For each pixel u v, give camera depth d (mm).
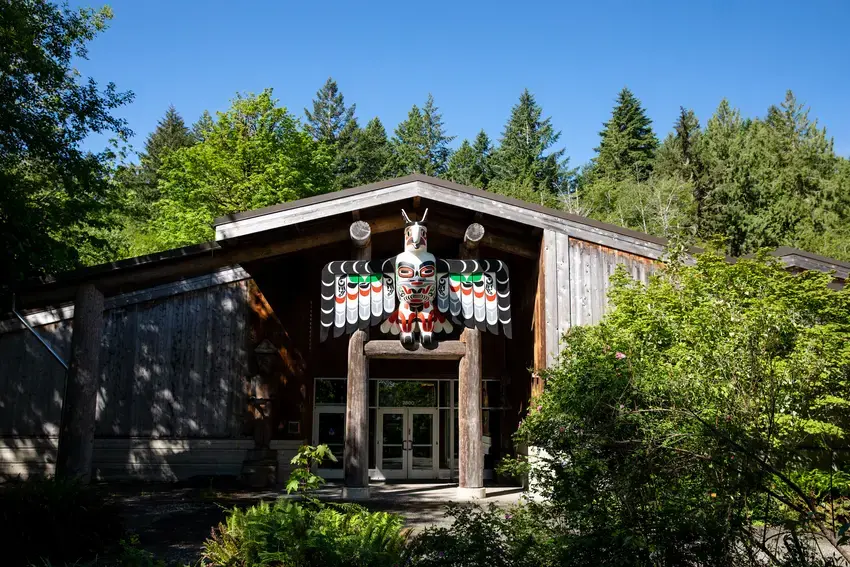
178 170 33438
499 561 5066
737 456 4434
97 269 12875
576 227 14820
